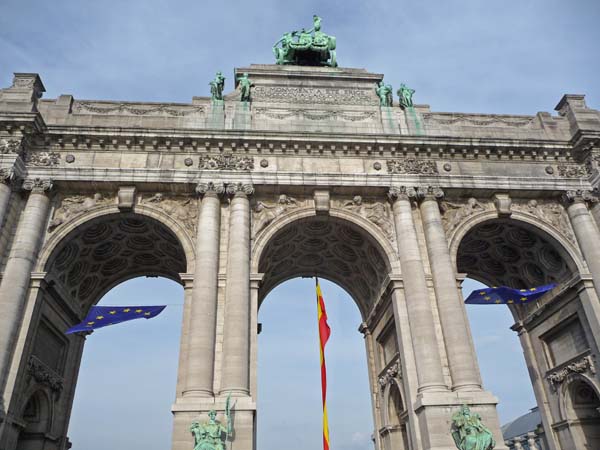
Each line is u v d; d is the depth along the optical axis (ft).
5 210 93.15
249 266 96.58
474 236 117.80
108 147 104.32
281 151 107.65
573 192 111.04
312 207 105.50
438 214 104.88
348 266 125.80
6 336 83.66
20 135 99.66
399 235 102.17
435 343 90.99
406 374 90.84
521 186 110.22
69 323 111.65
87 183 100.78
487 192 109.81
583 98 123.03
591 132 112.78
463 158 112.37
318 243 118.32
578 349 106.83
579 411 109.19
